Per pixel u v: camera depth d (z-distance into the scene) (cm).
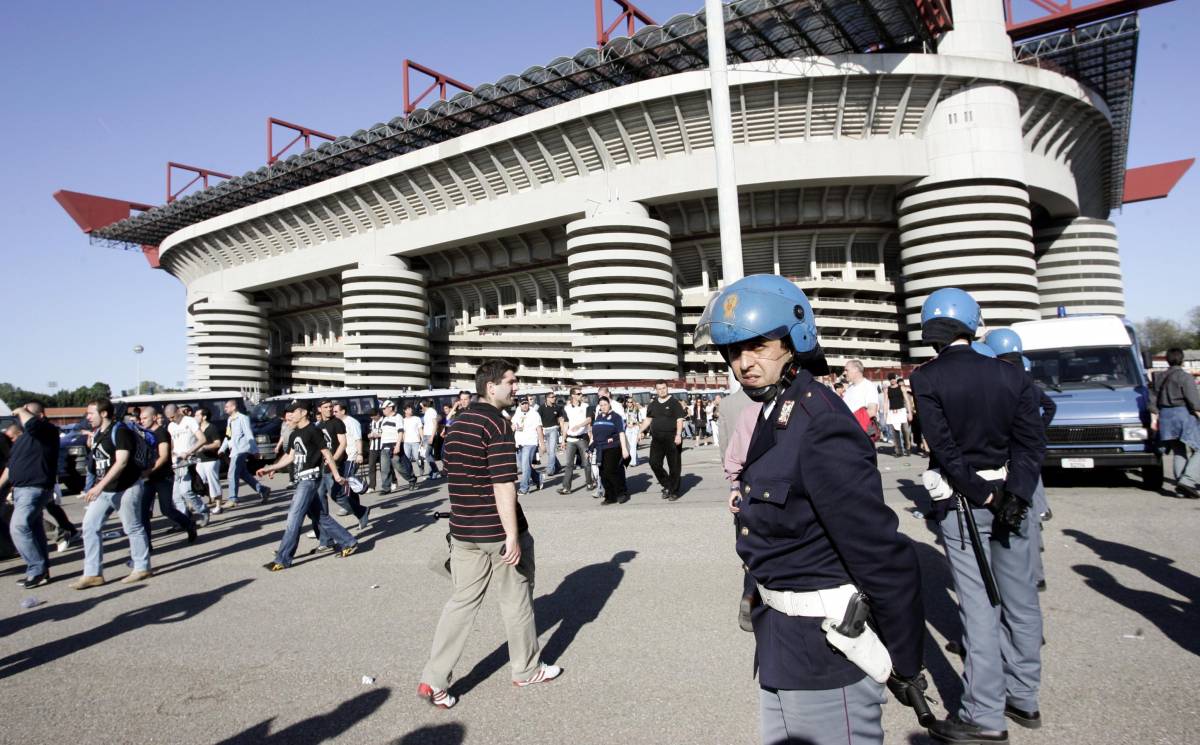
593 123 4484
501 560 412
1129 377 1050
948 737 321
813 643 181
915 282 4456
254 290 7019
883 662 175
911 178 4275
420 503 1302
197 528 1161
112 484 750
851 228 4897
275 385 8169
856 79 4003
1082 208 5872
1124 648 423
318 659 477
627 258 4694
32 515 762
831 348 4984
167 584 739
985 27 4228
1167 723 329
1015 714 338
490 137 4800
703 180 4425
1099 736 321
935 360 350
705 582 625
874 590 170
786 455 183
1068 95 4244
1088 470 1072
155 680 451
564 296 5884
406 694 409
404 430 1614
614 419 1153
